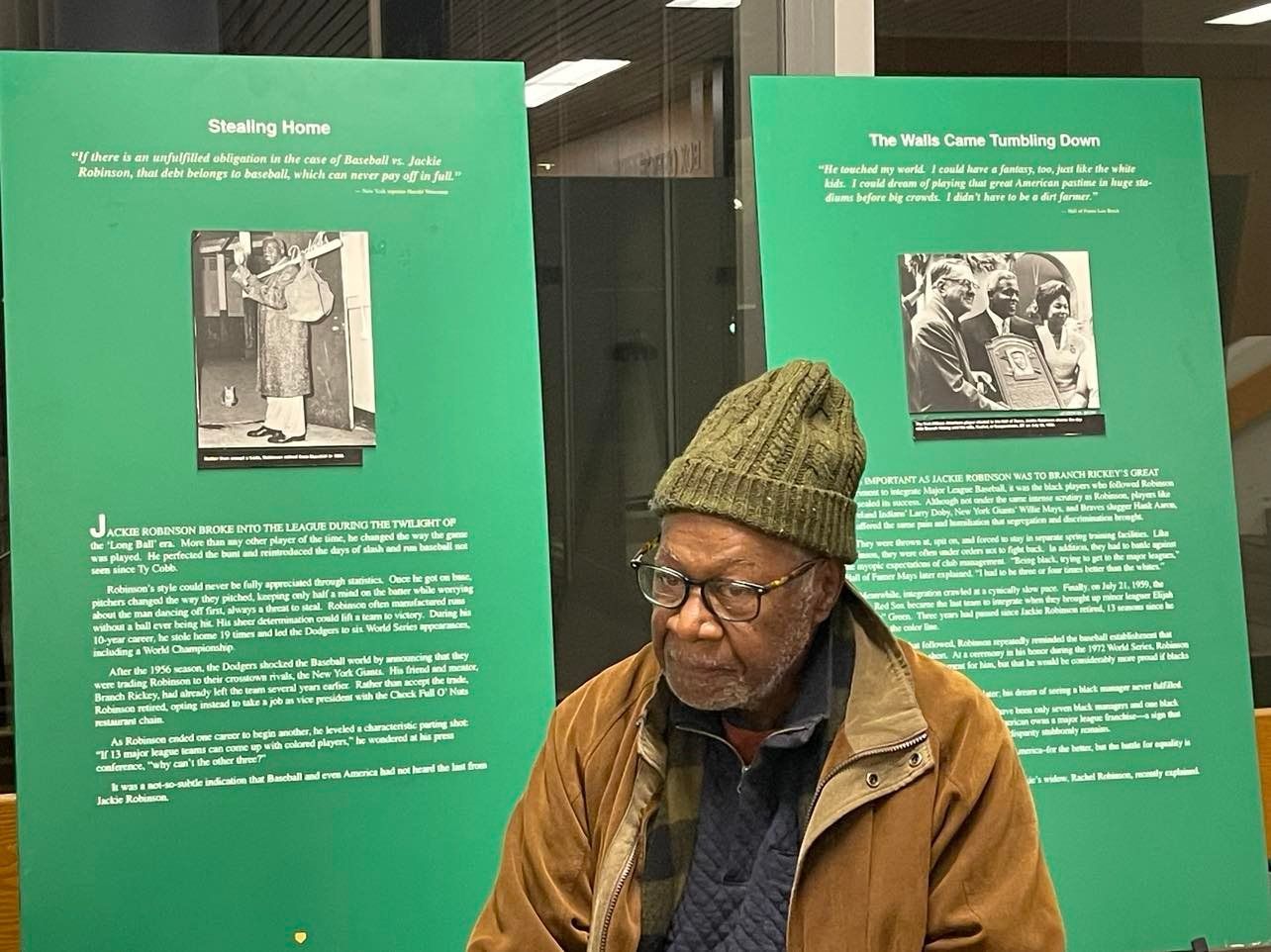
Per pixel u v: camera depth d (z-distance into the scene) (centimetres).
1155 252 214
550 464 231
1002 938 132
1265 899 207
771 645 127
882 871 131
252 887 182
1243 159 256
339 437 188
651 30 235
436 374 191
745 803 135
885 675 136
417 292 191
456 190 193
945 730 137
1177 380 213
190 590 183
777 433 127
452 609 190
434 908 186
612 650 235
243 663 184
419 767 187
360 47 223
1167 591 209
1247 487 258
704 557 126
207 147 186
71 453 180
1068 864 203
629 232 233
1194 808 207
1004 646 205
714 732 136
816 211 205
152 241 184
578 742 145
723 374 238
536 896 142
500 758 189
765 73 238
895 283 206
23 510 179
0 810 201
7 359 179
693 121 238
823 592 133
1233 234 256
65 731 179
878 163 208
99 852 179
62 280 181
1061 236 211
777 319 202
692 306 236
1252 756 209
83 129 183
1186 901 205
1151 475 210
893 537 203
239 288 186
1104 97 215
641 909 135
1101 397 210
